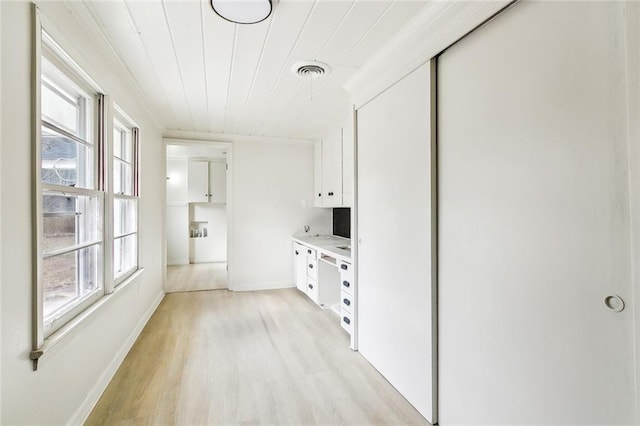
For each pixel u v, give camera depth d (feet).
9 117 3.60
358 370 7.43
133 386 6.63
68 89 5.70
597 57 3.16
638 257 2.88
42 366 4.23
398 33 5.86
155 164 11.95
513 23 4.07
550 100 3.61
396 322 6.63
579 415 3.36
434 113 5.55
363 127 8.05
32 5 4.01
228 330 9.79
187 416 5.71
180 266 20.63
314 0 4.90
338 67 7.32
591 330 3.25
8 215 3.58
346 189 11.34
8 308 3.57
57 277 5.17
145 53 6.56
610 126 3.07
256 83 8.28
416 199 5.95
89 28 5.46
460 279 5.02
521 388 4.00
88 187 6.36
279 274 15.14
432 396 5.57
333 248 11.12
